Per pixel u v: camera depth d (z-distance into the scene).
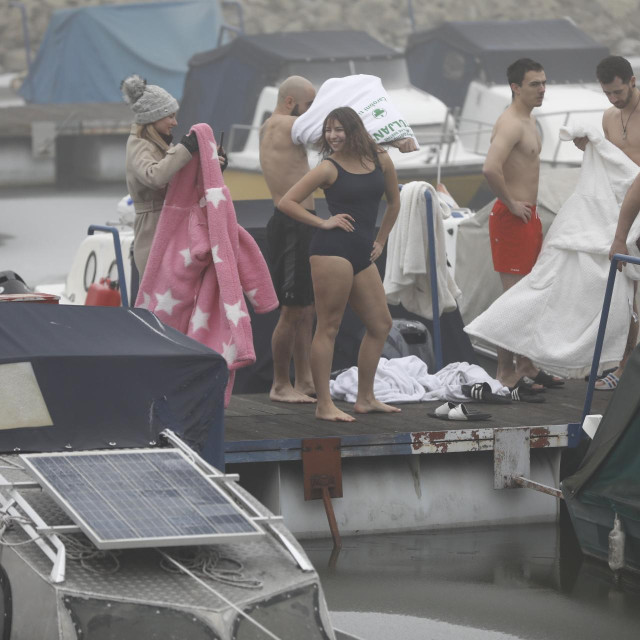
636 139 22.78
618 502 18.03
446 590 17.34
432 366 26.66
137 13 86.12
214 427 15.95
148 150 20.59
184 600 11.66
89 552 12.24
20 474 13.58
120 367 15.02
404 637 15.50
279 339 23.16
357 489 20.39
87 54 86.38
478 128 66.44
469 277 29.56
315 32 66.06
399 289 25.80
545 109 60.31
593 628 15.92
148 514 12.25
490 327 23.00
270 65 61.09
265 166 22.94
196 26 85.88
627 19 120.50
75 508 12.14
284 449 19.64
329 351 21.30
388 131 21.95
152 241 20.80
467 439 20.53
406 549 19.48
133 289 27.66
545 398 23.53
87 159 81.06
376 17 120.94
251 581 12.10
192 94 65.06
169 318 20.17
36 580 11.78
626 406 18.39
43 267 56.25
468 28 69.25
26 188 79.00
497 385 23.70
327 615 12.31
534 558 19.08
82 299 30.78
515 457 20.77
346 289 20.97
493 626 15.92
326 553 19.16
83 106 84.56
